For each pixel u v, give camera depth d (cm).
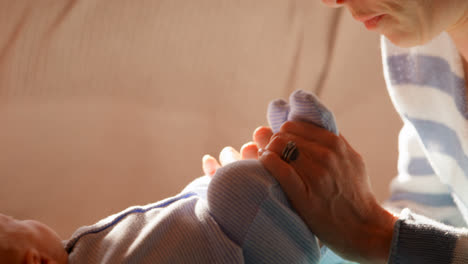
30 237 100
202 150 143
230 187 100
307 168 103
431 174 126
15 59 129
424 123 121
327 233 104
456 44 111
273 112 110
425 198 127
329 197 103
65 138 134
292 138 105
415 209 126
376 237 104
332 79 150
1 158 130
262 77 146
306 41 148
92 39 134
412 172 128
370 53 151
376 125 150
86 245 102
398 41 106
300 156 104
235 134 146
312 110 105
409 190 128
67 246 103
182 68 141
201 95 143
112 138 137
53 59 132
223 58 143
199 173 143
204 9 140
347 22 149
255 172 102
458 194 120
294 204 103
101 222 104
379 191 146
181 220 101
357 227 104
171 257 98
